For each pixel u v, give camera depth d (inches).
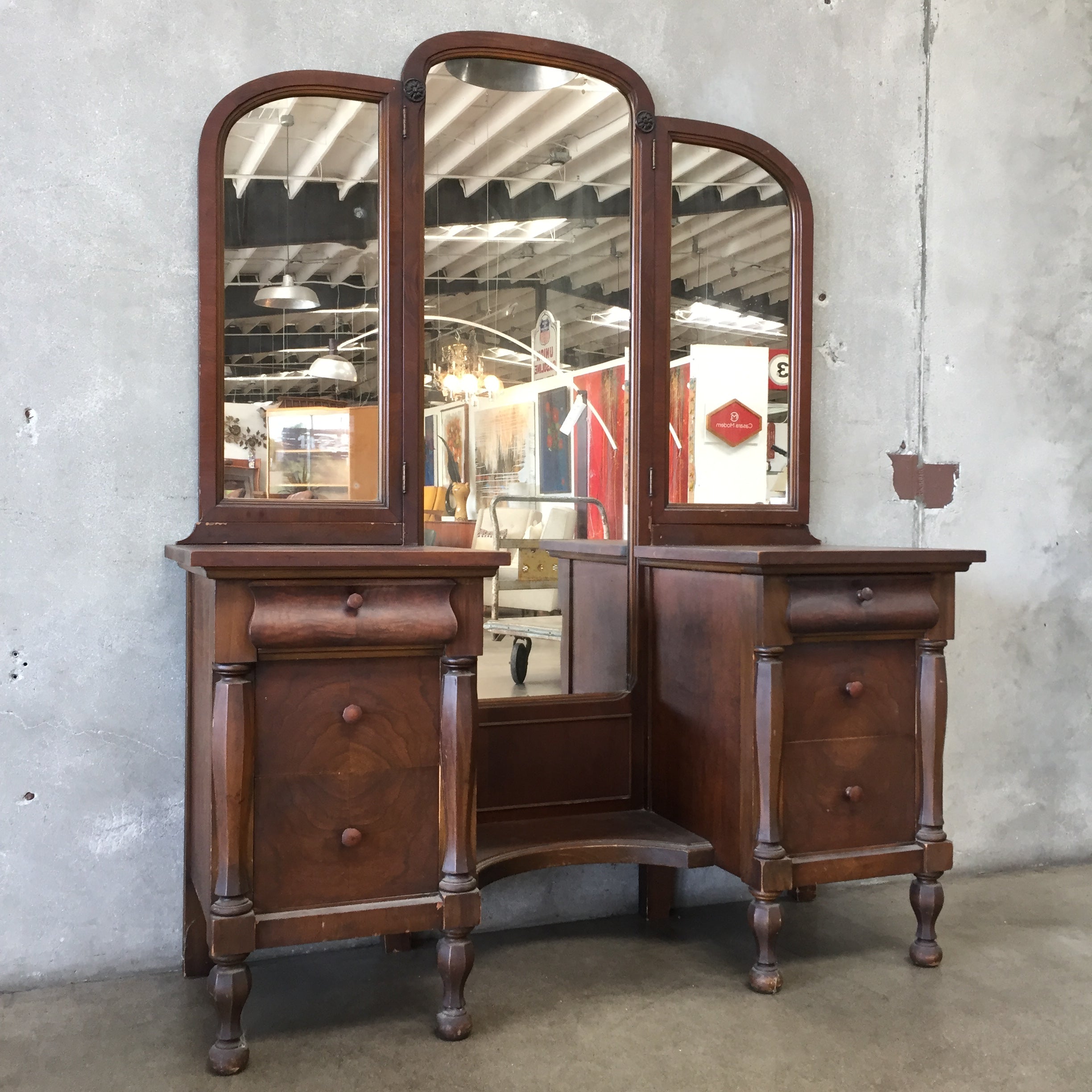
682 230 97.8
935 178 109.5
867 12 106.0
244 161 83.7
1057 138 114.9
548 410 92.5
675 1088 67.1
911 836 86.0
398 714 71.3
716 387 99.5
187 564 68.9
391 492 87.5
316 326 85.8
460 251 89.6
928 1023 76.6
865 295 107.3
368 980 83.6
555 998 80.5
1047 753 116.3
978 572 112.7
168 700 84.1
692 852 84.2
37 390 79.9
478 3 91.3
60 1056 70.4
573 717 93.3
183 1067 69.2
